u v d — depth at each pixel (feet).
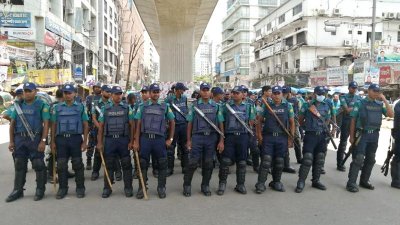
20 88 19.36
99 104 24.93
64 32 104.83
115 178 23.82
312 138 21.31
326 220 16.21
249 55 252.21
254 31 229.86
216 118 20.42
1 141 42.45
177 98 26.55
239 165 20.84
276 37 182.91
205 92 20.21
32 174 25.16
